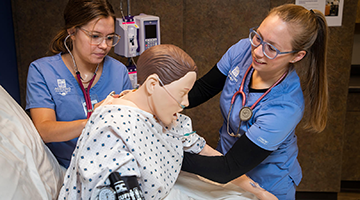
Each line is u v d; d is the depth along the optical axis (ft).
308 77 4.30
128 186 2.79
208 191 4.11
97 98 4.59
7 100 3.66
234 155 3.82
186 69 3.05
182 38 9.01
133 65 7.66
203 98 5.24
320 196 9.42
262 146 3.79
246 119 4.14
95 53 4.12
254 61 3.99
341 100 8.57
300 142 8.97
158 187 3.11
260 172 4.57
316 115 4.41
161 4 8.68
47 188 3.42
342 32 8.16
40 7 8.00
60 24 8.16
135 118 3.10
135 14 8.70
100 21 3.91
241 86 4.49
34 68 4.20
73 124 3.70
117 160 2.81
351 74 10.86
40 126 3.90
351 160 9.69
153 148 3.25
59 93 4.28
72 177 3.08
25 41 8.17
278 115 3.89
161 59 3.04
